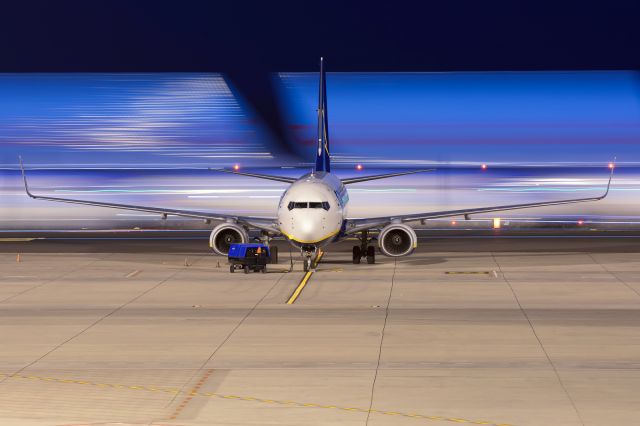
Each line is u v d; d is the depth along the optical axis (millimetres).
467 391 91500
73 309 138750
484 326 123750
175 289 158250
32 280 170000
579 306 139875
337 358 105562
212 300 146625
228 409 86125
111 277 173750
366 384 94312
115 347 111875
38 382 95750
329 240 181250
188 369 100750
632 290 155625
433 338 116062
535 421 81875
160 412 85312
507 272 179500
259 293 153625
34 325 125875
